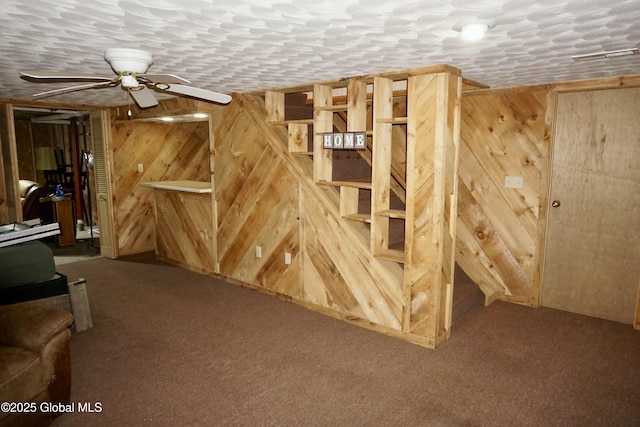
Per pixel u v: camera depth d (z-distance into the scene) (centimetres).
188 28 200
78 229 767
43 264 320
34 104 485
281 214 396
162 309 384
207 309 384
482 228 412
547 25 193
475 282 393
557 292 385
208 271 490
